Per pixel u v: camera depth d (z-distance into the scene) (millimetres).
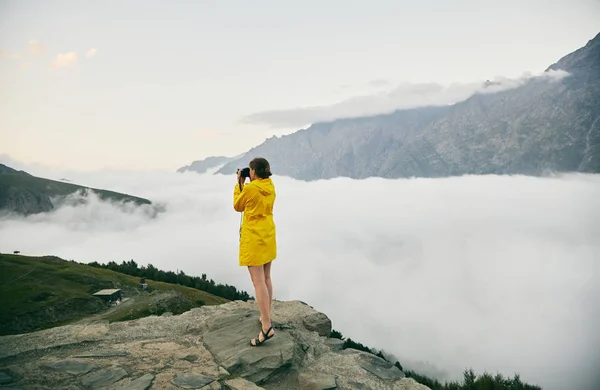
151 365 6152
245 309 9250
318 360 7031
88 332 7496
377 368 6918
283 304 9812
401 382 6500
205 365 6223
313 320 8742
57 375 5676
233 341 7070
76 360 6184
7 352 6445
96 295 85562
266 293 6711
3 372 5621
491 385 25922
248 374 6082
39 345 6762
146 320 8406
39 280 90188
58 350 6695
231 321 8023
